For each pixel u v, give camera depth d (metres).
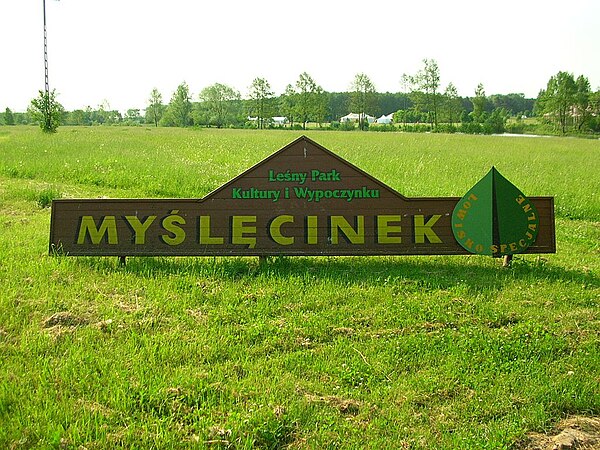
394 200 8.95
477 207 8.91
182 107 112.31
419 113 107.38
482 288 8.05
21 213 13.27
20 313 6.71
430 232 8.98
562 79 97.88
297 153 8.92
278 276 8.30
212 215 8.91
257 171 8.91
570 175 22.88
